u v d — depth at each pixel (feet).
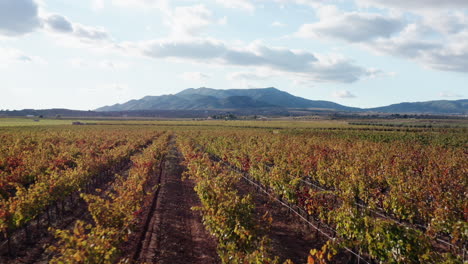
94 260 23.15
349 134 188.65
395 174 58.85
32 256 35.42
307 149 95.45
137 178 51.62
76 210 51.75
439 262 24.00
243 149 99.25
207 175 53.72
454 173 60.44
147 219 46.62
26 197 38.58
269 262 23.68
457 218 38.93
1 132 180.96
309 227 44.04
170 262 33.96
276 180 51.19
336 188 55.98
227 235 31.83
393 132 203.21
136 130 238.27
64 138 145.07
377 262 32.12
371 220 30.14
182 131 236.43
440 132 202.08
